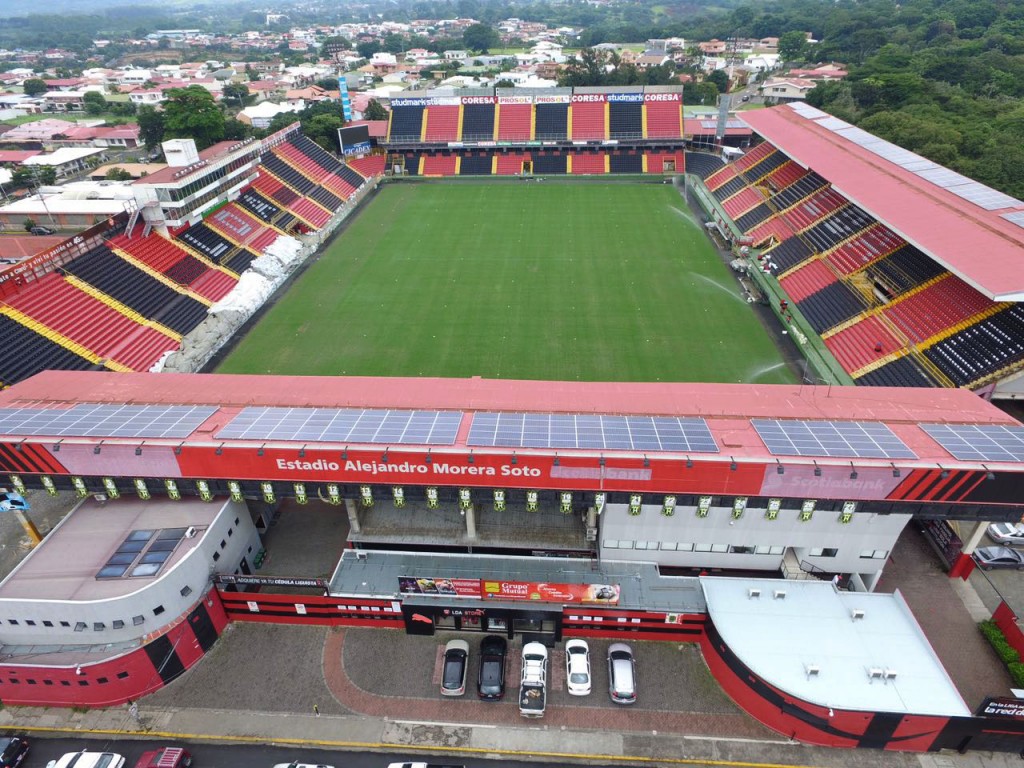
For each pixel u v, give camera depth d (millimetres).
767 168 105750
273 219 96188
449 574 37906
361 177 124875
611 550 39000
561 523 41250
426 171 130750
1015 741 29859
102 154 153875
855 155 82688
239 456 36219
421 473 35906
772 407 40125
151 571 34156
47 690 33438
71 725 33125
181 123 130625
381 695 34250
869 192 69000
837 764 30656
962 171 96688
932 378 54375
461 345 66688
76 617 32594
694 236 95875
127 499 39594
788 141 93562
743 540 37781
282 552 42562
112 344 62844
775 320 71062
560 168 129500
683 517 36875
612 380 59875
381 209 110875
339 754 31625
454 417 38750
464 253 91125
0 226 105938
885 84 139125
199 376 45844
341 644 37094
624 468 34469
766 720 32188
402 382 44156
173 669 35000
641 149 131625
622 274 83312
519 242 94750
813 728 30891
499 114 133875
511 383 43688
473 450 35156
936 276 62906
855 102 141875
